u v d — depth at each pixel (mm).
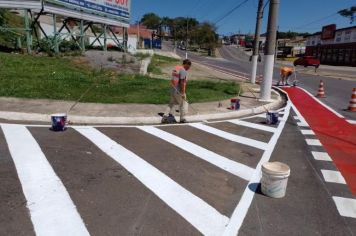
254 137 8398
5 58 16531
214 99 13438
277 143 7945
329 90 20156
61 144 6848
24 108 9617
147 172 5664
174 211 4414
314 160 6805
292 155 7070
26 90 11766
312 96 17297
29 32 19562
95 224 3992
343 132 9352
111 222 4055
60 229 3850
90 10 24281
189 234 3912
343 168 6383
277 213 4508
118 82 15781
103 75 16906
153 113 10148
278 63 63625
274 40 13906
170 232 3926
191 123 9602
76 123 8828
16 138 7094
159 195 4844
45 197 4562
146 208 4445
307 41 78000
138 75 18938
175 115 10305
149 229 3957
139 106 11016
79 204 4434
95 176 5359
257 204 4734
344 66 55281
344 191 5312
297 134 8930
